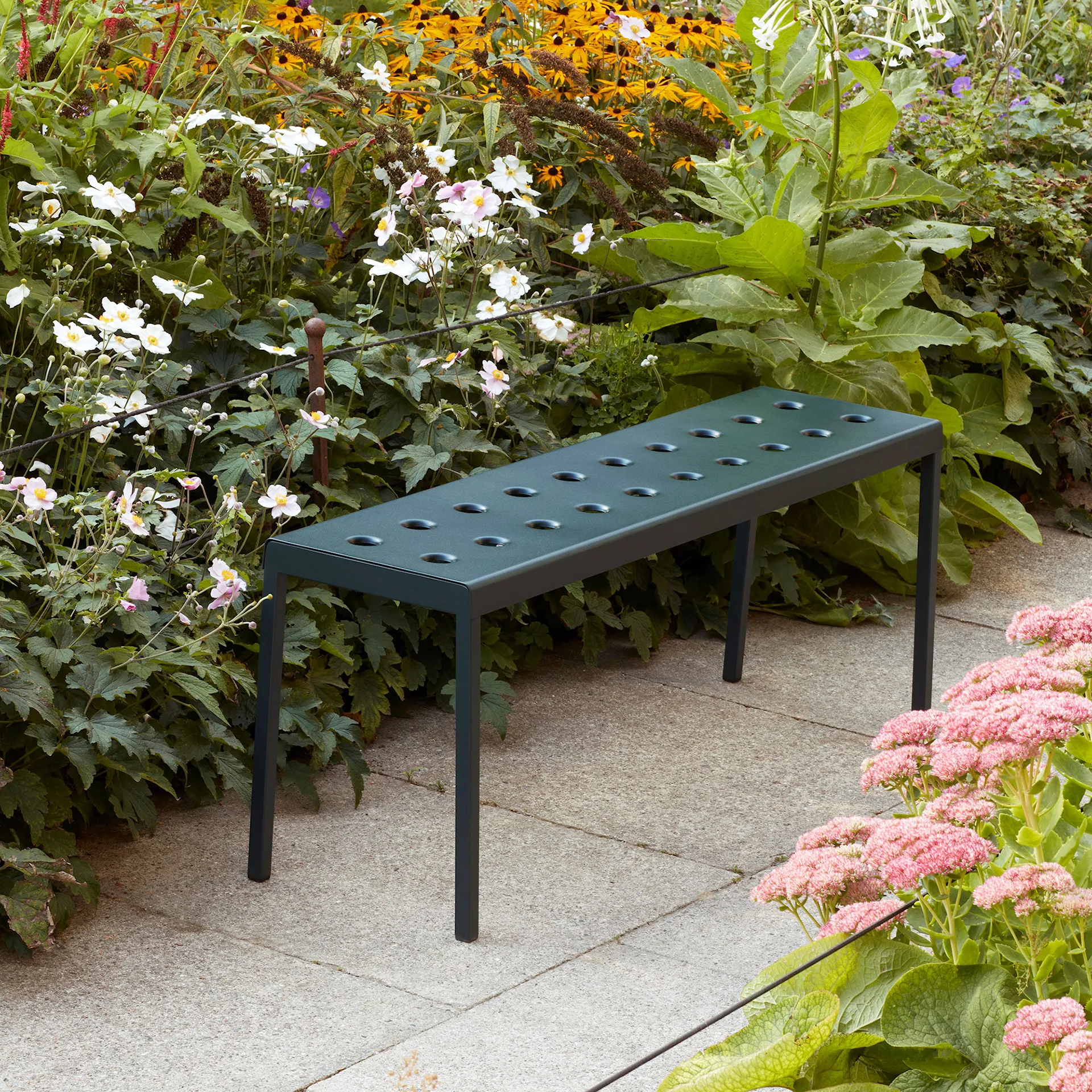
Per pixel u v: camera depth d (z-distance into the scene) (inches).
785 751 140.1
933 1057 73.2
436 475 150.6
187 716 125.9
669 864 118.6
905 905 77.9
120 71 166.2
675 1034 95.2
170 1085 89.0
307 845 120.1
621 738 141.9
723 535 171.6
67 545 128.5
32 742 112.9
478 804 104.9
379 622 142.1
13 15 143.5
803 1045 68.6
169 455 138.6
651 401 172.7
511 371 161.8
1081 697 84.4
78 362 133.8
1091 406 221.0
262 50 170.1
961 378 202.4
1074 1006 65.8
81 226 139.8
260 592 131.5
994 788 80.6
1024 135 239.8
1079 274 227.3
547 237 189.3
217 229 159.5
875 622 175.3
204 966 102.1
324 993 99.3
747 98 213.2
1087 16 298.8
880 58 216.7
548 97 173.2
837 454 135.5
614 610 167.2
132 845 118.7
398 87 172.6
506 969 102.7
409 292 169.6
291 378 144.7
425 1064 91.3
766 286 178.1
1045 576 191.3
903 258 185.0
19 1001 97.3
